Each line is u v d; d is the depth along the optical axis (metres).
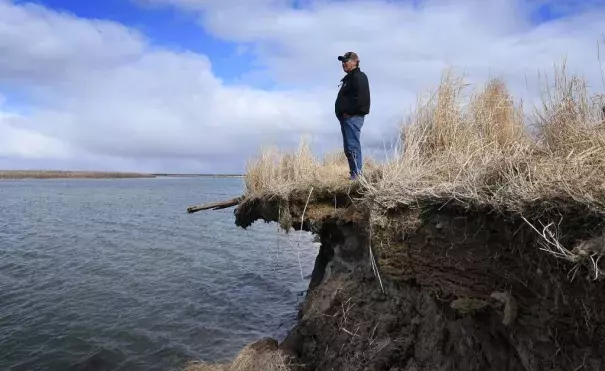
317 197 7.58
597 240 2.79
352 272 7.33
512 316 3.48
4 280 14.74
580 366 3.05
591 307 2.88
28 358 9.06
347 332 6.46
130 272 16.12
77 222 30.56
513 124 5.82
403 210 4.72
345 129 7.54
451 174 4.77
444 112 6.33
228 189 86.25
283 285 14.53
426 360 5.04
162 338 10.12
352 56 7.47
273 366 6.95
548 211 3.20
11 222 30.02
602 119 3.99
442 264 4.26
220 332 10.52
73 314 11.58
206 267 17.05
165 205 45.50
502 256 3.69
